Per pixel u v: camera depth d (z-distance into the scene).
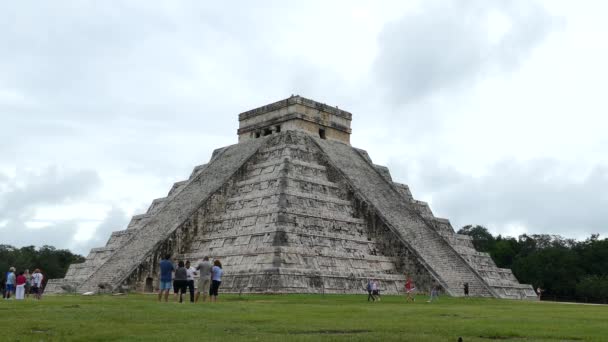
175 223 53.41
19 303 25.98
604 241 96.19
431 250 51.94
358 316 21.95
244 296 39.09
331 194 56.03
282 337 15.29
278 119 62.84
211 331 16.58
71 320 18.89
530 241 115.12
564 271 89.69
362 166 62.22
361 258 50.06
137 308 23.11
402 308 28.17
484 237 124.81
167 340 14.83
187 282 28.44
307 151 59.44
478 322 20.16
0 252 114.69
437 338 15.50
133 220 63.56
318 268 46.62
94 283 49.81
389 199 57.50
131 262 50.19
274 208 49.41
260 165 58.03
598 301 85.25
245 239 49.00
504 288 55.69
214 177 59.47
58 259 123.88
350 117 67.06
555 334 16.95
